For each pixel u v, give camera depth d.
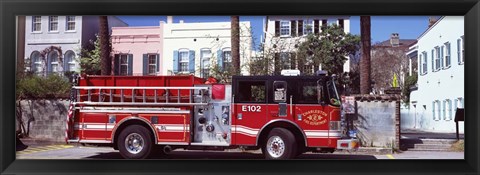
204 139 11.14
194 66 20.72
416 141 14.62
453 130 21.41
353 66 21.00
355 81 20.45
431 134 18.50
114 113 11.27
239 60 17.30
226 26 20.70
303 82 10.95
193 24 20.92
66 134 11.37
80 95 11.46
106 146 11.53
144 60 21.27
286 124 10.97
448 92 22.02
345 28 20.61
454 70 21.36
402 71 29.12
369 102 14.37
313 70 19.66
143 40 21.33
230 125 11.04
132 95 11.27
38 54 21.75
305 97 10.92
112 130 11.26
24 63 20.69
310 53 19.48
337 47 20.12
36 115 16.19
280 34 20.08
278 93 10.95
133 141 11.26
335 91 11.05
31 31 21.75
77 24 21.81
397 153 13.85
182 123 11.08
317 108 10.86
